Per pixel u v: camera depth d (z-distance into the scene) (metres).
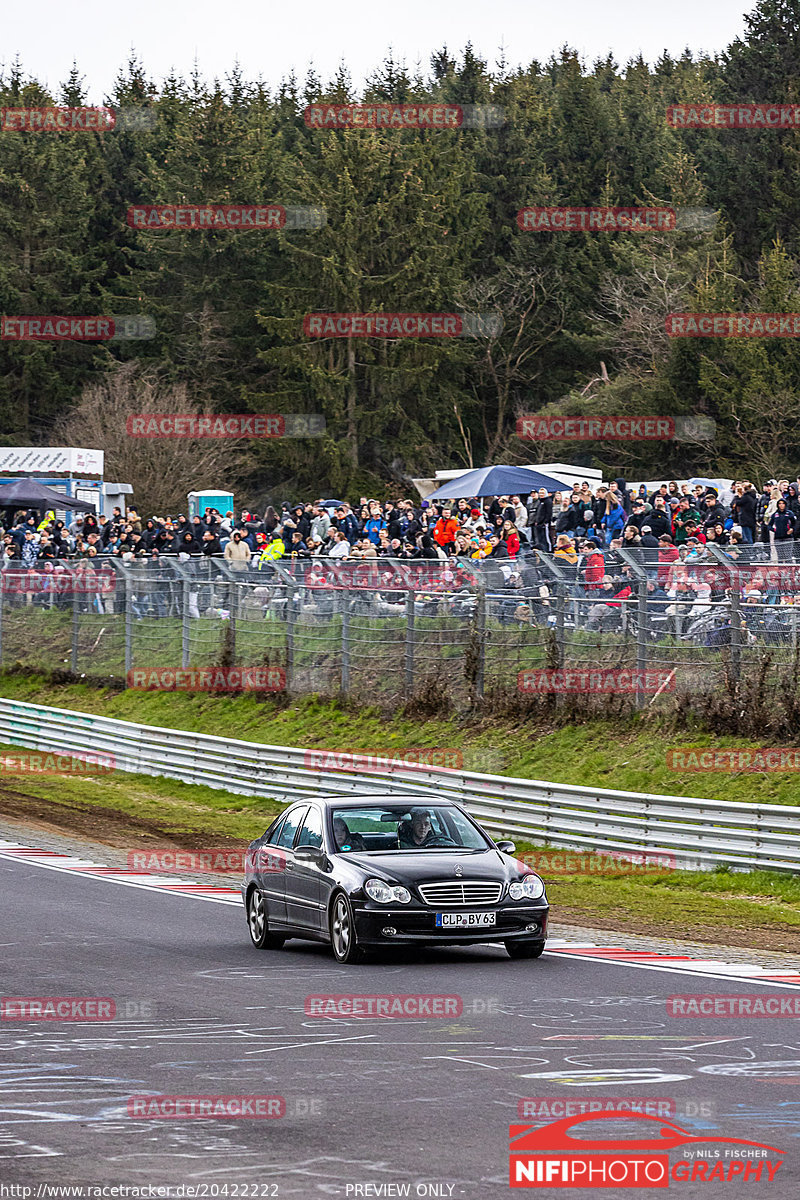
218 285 129.25
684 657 37.47
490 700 42.97
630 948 23.55
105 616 60.84
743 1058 14.69
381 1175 10.59
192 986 19.41
